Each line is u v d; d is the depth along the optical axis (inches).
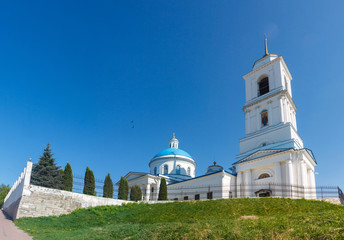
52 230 944.3
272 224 700.7
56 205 1192.8
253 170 1705.2
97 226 1029.2
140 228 856.3
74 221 1085.8
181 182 2048.5
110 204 1344.7
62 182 1422.2
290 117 1795.0
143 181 2191.2
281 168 1568.7
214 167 2295.8
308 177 1631.4
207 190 1850.4
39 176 1843.0
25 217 1090.1
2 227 938.1
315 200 1133.7
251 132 1849.2
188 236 685.9
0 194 2214.6
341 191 1261.1
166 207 1178.6
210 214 1018.7
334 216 737.0
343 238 529.7
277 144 1653.5
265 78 1982.0
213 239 640.4
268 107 1804.9
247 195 1653.5
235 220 816.3
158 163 2576.3
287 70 1971.0
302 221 712.4
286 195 1469.0
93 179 1485.0
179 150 2662.4
